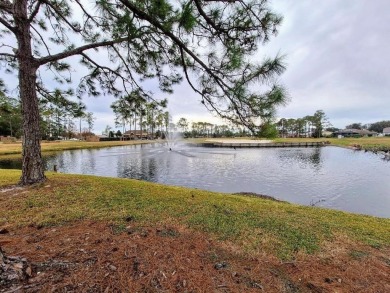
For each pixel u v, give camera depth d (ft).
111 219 11.14
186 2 8.55
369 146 123.75
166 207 13.42
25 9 16.02
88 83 19.43
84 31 17.67
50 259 6.95
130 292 5.73
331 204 30.27
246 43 9.91
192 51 10.75
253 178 46.21
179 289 6.03
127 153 92.43
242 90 9.63
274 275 7.20
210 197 16.66
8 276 5.61
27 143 17.51
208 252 8.36
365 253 8.95
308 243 9.55
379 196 33.83
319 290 6.54
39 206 12.95
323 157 85.87
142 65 16.24
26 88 16.92
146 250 7.93
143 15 9.64
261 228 10.93
